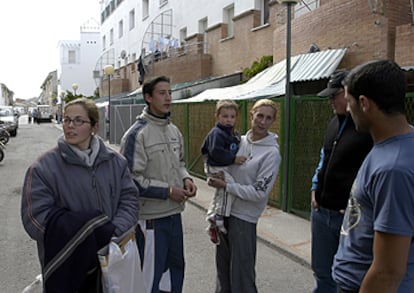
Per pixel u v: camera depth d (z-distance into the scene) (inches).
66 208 94.4
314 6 411.2
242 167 126.1
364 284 66.2
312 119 246.2
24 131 1307.8
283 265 191.8
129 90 1121.4
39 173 93.6
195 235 236.7
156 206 121.6
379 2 293.0
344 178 112.3
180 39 832.3
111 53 1419.8
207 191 348.5
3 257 201.2
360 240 71.1
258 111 124.3
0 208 300.7
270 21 516.7
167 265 129.6
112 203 100.9
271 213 271.9
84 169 96.5
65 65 2260.1
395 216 61.8
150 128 122.0
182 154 133.3
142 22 1063.0
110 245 92.1
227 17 660.7
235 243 125.9
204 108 393.1
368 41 306.5
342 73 113.5
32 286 110.2
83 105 97.2
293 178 266.1
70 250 87.4
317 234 123.0
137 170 117.9
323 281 123.0
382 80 65.7
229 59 625.6
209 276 177.6
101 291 91.7
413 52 267.4
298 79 315.9
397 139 66.1
